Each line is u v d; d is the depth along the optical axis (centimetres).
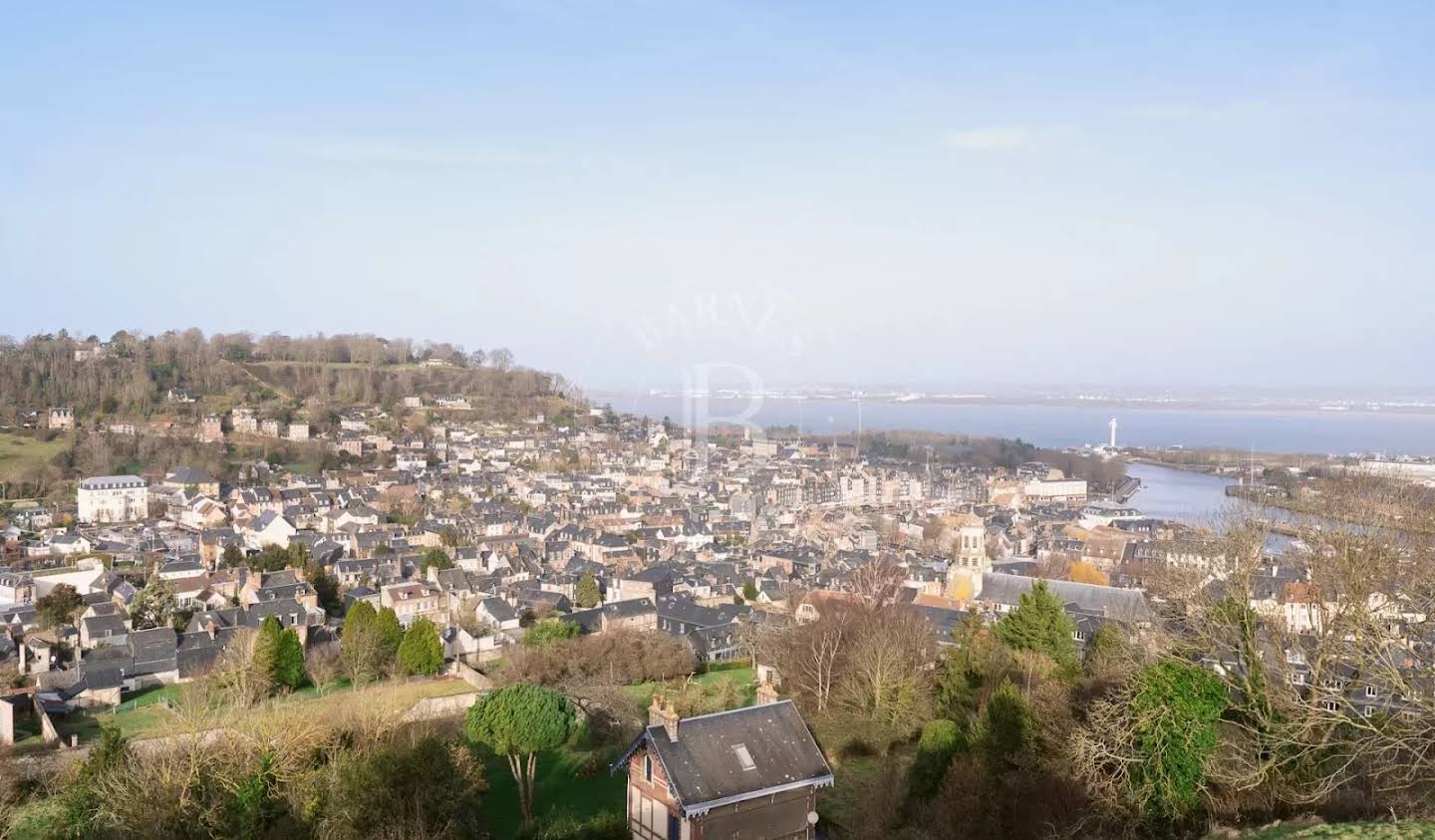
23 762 7919
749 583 15888
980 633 8950
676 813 5162
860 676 8162
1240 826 4453
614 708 8069
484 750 7681
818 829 5884
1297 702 4791
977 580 13312
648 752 5403
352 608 11206
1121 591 11812
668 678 10381
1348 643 5322
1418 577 5091
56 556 17388
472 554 18825
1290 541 8212
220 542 18850
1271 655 6116
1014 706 5375
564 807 6550
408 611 14075
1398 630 5469
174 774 5753
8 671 10425
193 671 11081
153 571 15475
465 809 5444
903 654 8206
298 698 9719
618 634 10619
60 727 9225
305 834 5412
